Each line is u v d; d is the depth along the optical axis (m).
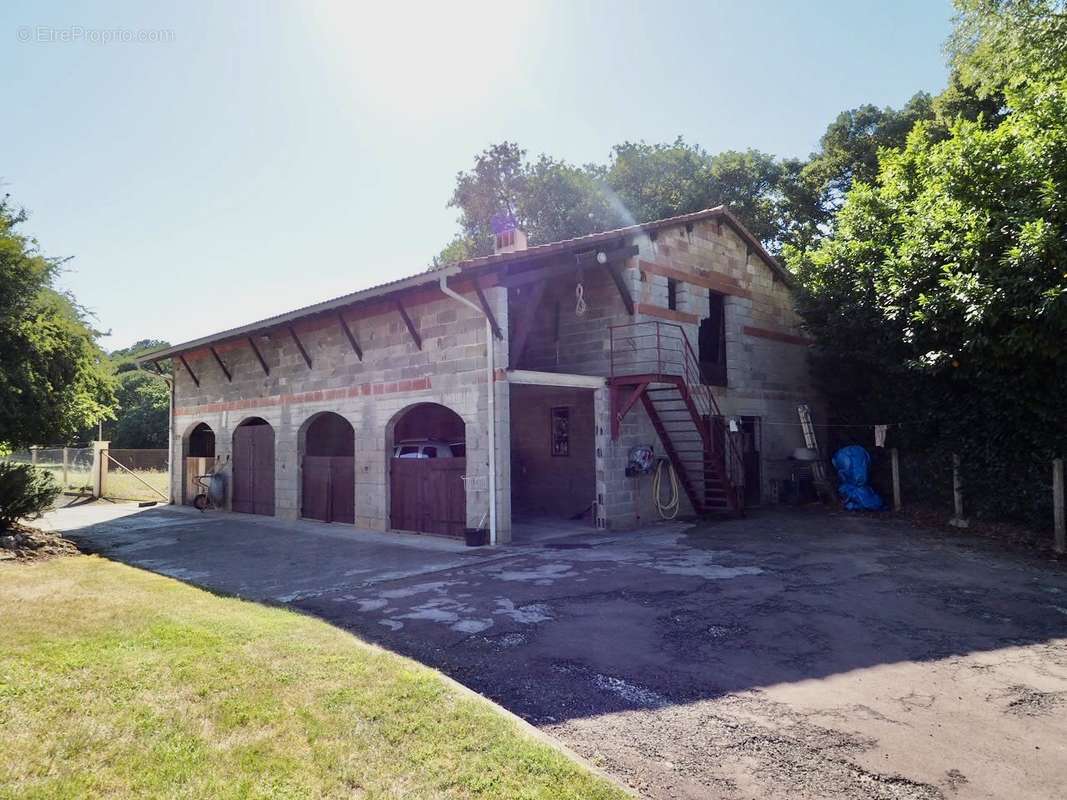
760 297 17.56
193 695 4.49
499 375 11.81
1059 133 10.78
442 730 4.03
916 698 4.79
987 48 16.02
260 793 3.28
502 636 6.30
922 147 15.23
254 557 10.93
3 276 11.37
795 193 27.73
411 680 4.86
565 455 15.46
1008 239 10.84
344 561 10.42
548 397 15.88
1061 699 4.77
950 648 5.85
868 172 25.88
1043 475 11.12
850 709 4.61
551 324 15.30
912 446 14.12
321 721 4.12
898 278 12.80
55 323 12.75
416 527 13.31
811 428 17.28
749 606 7.18
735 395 16.38
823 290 15.36
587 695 4.89
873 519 13.53
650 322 13.35
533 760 3.67
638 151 29.94
